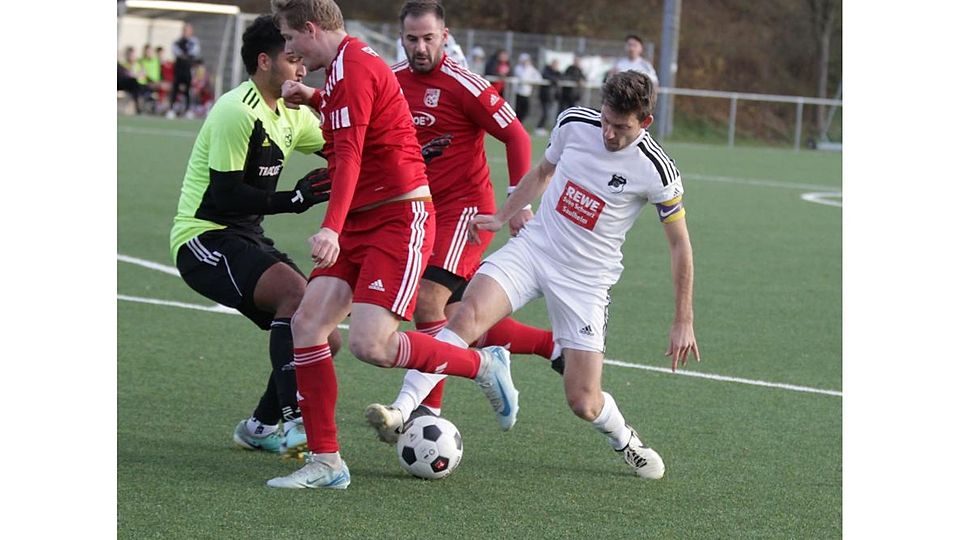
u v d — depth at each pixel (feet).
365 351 23.20
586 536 21.12
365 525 21.25
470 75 28.45
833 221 71.87
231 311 40.04
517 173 28.66
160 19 153.79
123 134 105.40
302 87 23.84
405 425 24.20
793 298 46.93
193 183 26.40
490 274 25.08
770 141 179.32
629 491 23.88
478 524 21.54
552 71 146.41
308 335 23.36
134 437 26.23
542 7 195.72
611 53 166.50
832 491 24.26
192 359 33.60
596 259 24.58
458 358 24.52
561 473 24.91
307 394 23.22
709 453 26.73
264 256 25.86
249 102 25.55
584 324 24.53
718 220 69.92
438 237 28.14
